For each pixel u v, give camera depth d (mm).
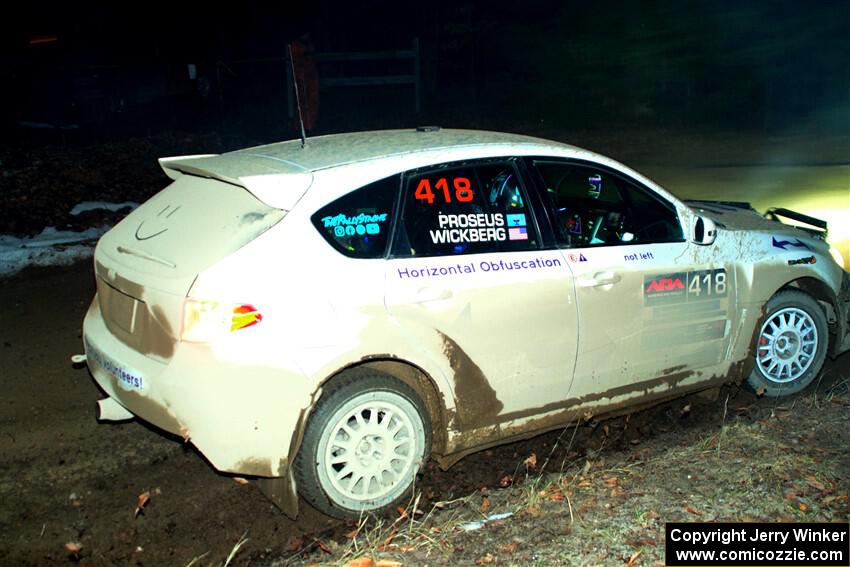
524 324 4332
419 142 4496
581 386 4621
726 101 19062
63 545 3893
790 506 3941
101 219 9273
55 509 4172
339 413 3883
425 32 20203
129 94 17344
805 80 20641
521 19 23078
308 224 3895
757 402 5414
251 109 17422
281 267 3785
